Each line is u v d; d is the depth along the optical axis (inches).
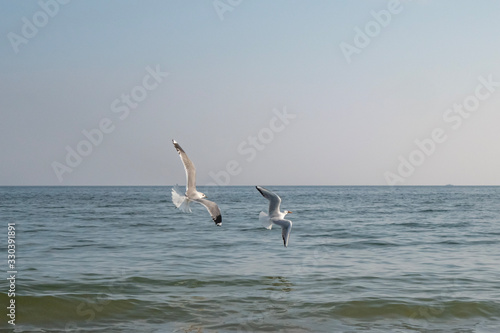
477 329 537.0
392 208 2517.2
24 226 1475.1
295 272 788.0
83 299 624.7
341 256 943.0
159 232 1334.9
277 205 588.7
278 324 545.0
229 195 4916.3
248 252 986.7
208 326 539.5
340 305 607.8
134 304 611.2
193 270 798.5
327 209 2413.9
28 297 618.5
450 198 4148.6
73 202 3186.5
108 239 1178.0
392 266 840.3
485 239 1207.6
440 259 912.3
